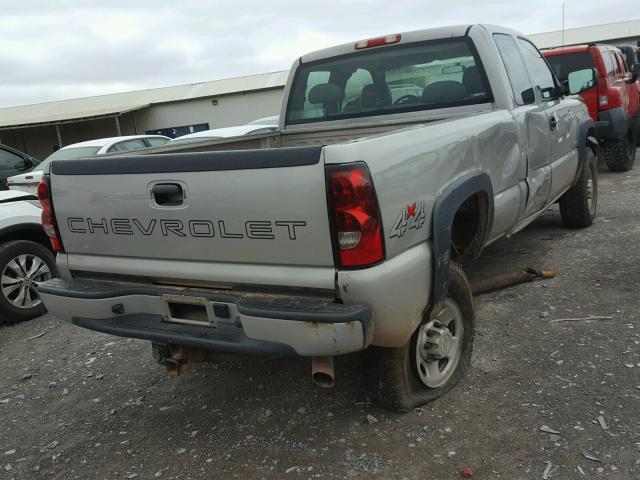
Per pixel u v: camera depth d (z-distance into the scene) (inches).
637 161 419.8
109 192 119.0
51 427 138.9
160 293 117.8
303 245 101.0
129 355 174.6
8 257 211.6
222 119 1145.4
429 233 115.3
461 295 134.0
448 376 132.8
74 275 132.6
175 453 122.7
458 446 114.3
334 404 133.6
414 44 178.1
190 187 108.7
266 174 101.0
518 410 123.3
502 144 154.3
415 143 113.2
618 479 101.0
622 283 184.2
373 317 100.8
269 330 102.0
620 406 120.7
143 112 1168.2
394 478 107.3
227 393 145.2
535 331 158.4
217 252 110.1
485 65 167.2
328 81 197.5
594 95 351.6
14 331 208.2
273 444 121.5
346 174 95.7
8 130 1142.3
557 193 212.4
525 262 216.2
